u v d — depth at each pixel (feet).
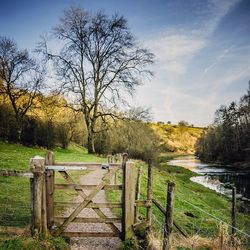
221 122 331.98
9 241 25.94
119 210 42.37
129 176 29.17
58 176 70.44
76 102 150.00
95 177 72.18
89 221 29.55
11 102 169.89
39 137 151.53
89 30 142.00
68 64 142.20
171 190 23.57
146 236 29.04
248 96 306.14
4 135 147.74
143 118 149.18
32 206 28.02
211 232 41.93
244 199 98.73
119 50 143.74
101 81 147.84
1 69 157.28
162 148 262.88
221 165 263.90
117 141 189.37
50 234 28.91
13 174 27.96
